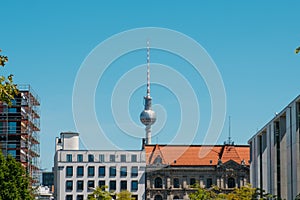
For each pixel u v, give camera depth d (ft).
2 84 127.34
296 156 386.52
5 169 347.56
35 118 560.20
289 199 399.24
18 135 505.25
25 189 357.00
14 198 342.64
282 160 428.15
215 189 644.69
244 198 492.95
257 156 508.94
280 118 431.43
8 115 506.48
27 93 515.50
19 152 503.20
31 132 533.55
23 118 509.35
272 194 449.06
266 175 476.13
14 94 135.95
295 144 388.57
